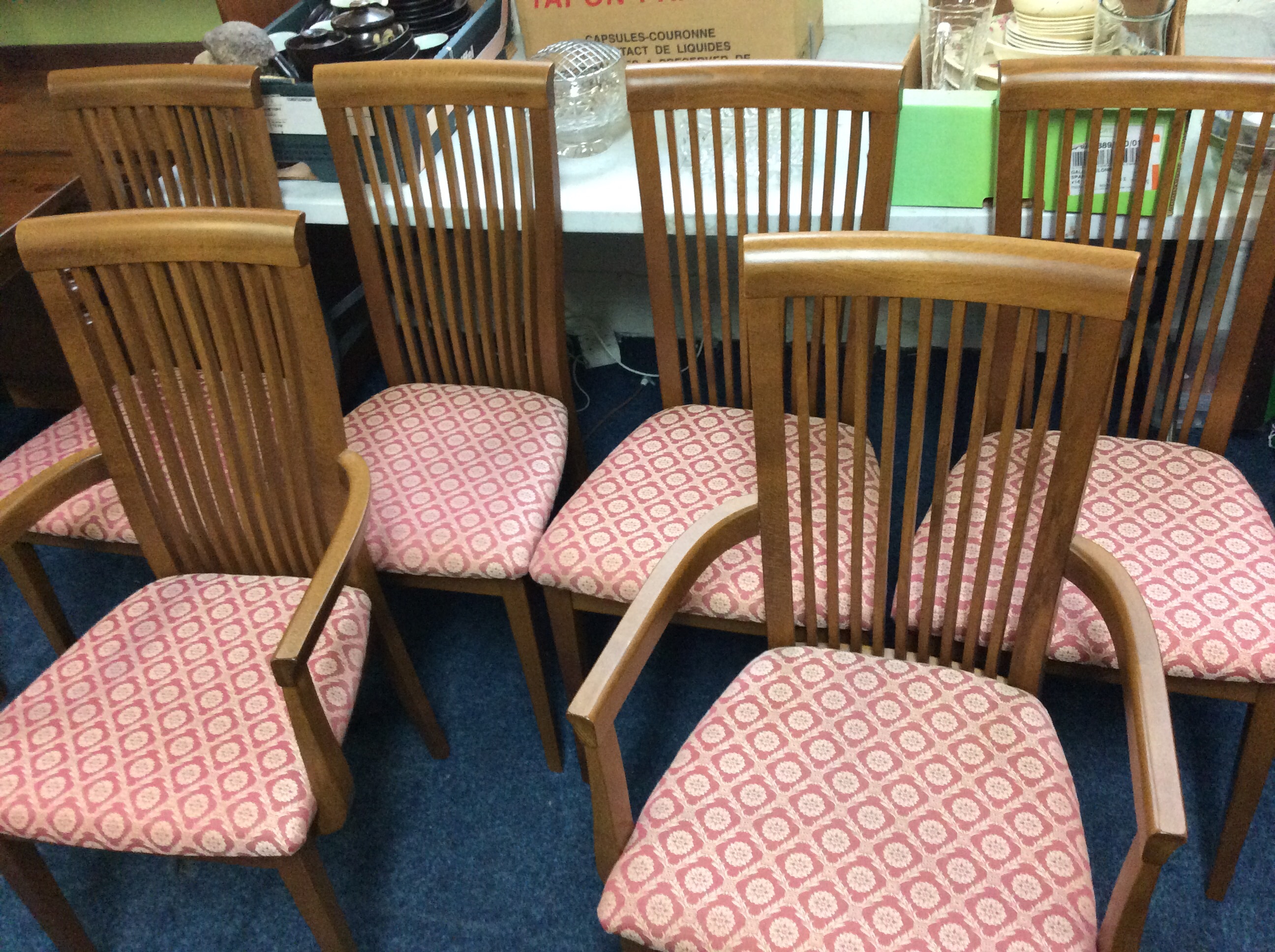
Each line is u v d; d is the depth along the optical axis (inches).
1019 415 57.8
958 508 43.5
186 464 53.5
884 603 46.1
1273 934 54.1
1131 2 59.0
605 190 68.6
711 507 55.2
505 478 60.0
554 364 65.3
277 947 58.8
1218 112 62.2
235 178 67.1
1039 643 44.1
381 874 61.7
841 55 76.4
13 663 76.7
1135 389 83.1
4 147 76.8
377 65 57.8
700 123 71.5
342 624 52.9
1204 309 73.8
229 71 62.8
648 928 39.2
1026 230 61.5
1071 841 39.7
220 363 52.9
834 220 64.9
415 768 67.2
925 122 58.4
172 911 61.0
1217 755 61.9
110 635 53.1
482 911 59.5
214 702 49.1
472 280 94.1
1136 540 49.8
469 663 73.6
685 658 71.7
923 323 38.9
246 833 44.4
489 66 56.3
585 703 38.0
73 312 49.7
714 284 93.3
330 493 52.8
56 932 54.8
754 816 41.3
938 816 40.7
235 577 56.4
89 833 45.3
